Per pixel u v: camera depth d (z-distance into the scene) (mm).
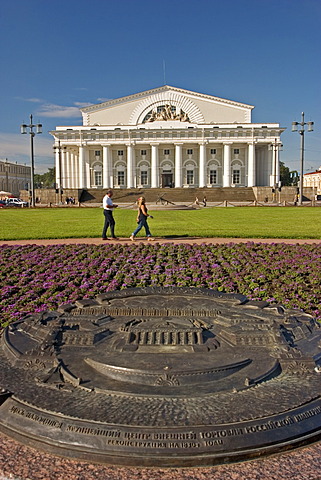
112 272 10164
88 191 68188
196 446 3020
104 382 3725
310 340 4578
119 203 63438
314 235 15828
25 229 19250
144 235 16641
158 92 81812
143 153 82625
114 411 3332
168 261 11242
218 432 3107
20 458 3131
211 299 6043
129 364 3885
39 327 4852
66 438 3135
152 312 5348
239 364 3922
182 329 4566
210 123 77875
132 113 82688
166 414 3283
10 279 9570
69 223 22922
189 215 29625
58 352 4262
